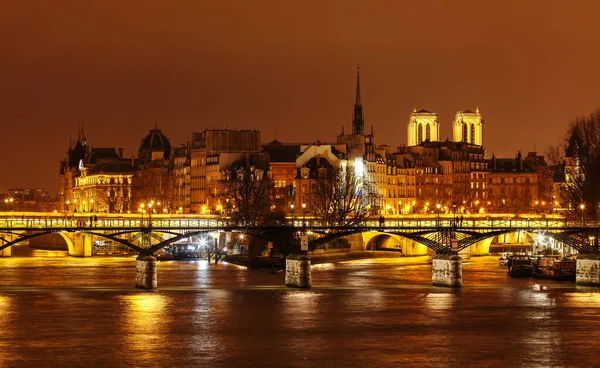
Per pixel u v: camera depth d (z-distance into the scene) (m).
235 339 194.88
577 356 183.88
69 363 177.75
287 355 183.38
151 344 190.88
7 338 194.75
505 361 180.12
